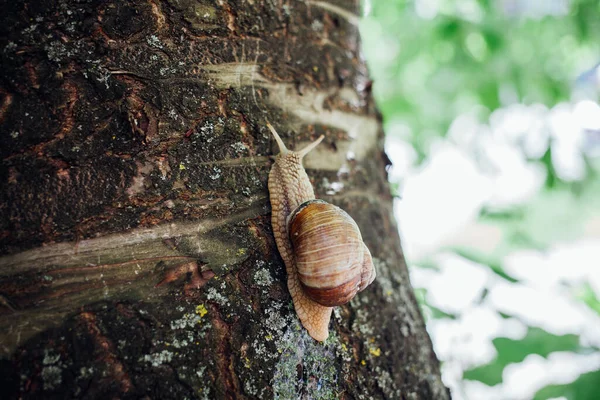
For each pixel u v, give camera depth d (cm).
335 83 27
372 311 25
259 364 22
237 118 24
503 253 53
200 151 23
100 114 21
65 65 21
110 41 22
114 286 20
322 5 28
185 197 22
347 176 27
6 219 20
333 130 27
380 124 31
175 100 22
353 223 24
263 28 25
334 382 23
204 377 21
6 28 21
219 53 24
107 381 20
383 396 24
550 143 55
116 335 20
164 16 23
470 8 56
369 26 60
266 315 22
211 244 22
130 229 21
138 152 22
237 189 23
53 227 20
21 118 21
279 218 24
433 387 27
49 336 20
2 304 19
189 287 21
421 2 58
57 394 19
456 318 36
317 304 23
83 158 21
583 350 34
